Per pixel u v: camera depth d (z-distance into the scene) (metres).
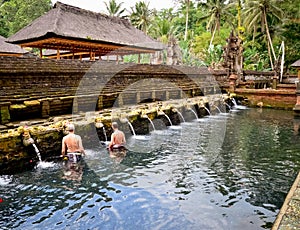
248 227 4.51
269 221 4.69
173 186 6.06
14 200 5.17
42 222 4.50
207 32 40.84
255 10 33.91
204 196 5.61
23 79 8.70
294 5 34.09
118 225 4.49
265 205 5.26
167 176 6.61
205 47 37.50
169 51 23.30
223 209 5.09
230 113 17.11
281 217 3.29
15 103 8.28
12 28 31.09
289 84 24.09
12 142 6.21
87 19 16.25
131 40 17.14
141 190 5.79
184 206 5.17
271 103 19.22
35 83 9.09
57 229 4.33
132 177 6.48
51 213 4.78
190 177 6.59
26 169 6.47
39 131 6.80
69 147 7.20
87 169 6.80
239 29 33.75
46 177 6.22
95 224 4.50
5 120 7.74
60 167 6.82
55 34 12.76
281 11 33.22
